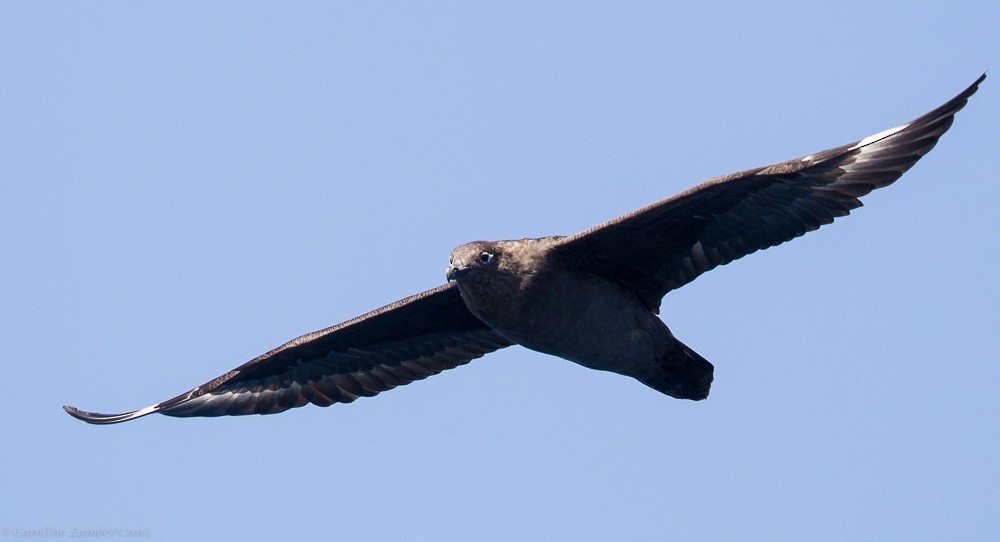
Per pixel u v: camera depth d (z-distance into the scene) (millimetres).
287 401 19859
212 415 19719
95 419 19359
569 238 16500
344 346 19422
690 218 16250
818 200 15664
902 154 15258
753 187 15641
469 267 16531
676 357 17469
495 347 19297
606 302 16922
